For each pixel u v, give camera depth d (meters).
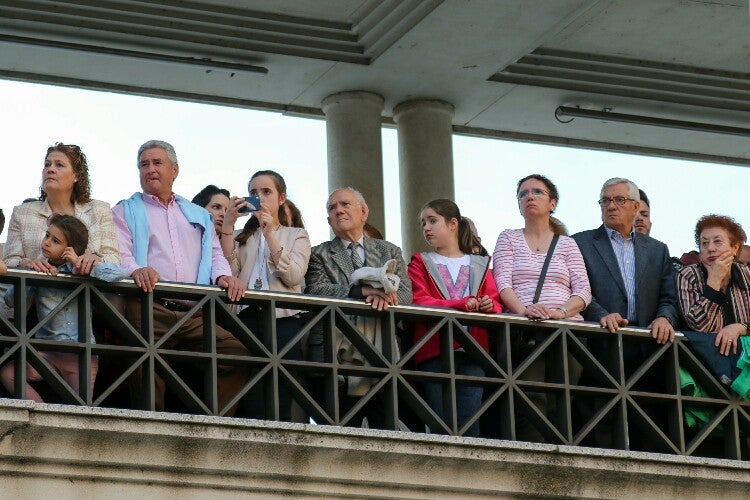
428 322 29.14
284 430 27.19
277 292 28.16
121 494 26.59
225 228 29.42
